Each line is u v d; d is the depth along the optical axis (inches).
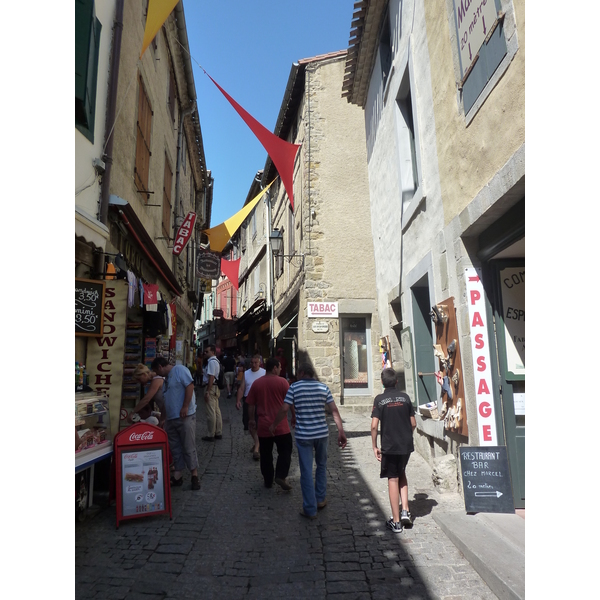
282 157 357.7
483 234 192.7
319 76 548.4
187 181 692.7
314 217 519.5
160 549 159.5
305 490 190.2
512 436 183.0
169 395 233.6
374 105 394.0
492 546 145.6
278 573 142.7
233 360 770.2
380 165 377.1
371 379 506.0
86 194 217.8
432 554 152.2
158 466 191.0
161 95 422.6
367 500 209.3
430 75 237.1
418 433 292.0
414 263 281.0
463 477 179.0
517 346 187.5
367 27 361.7
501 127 158.9
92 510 190.7
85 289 201.0
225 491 224.5
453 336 208.1
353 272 514.6
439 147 226.1
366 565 146.3
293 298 581.3
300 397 199.9
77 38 202.5
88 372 205.6
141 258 344.8
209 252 675.4
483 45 172.1
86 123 211.6
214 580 138.8
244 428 370.6
